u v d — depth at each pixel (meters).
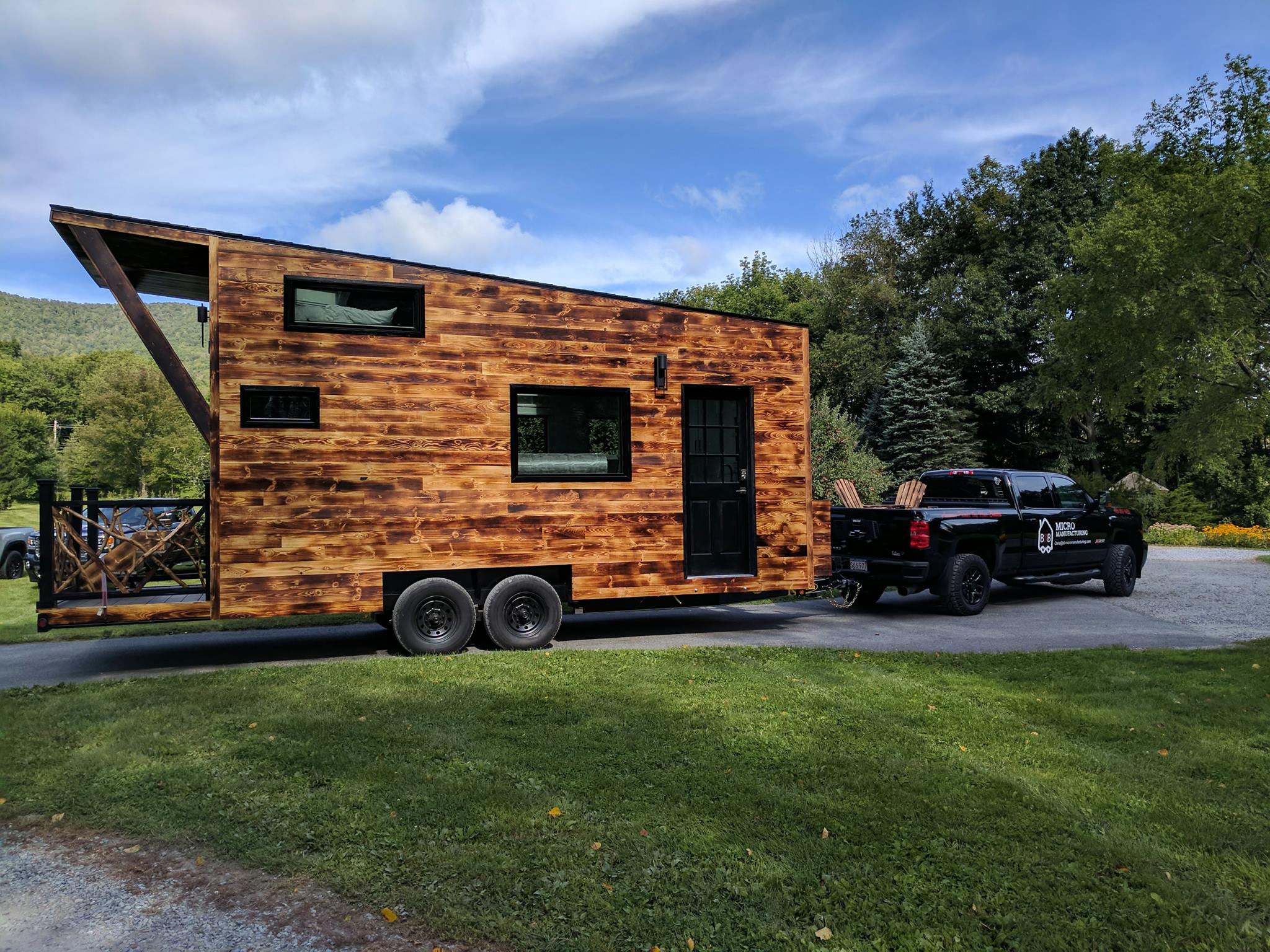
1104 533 11.87
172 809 3.71
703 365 8.87
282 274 7.23
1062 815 3.76
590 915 2.88
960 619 9.96
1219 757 4.60
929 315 32.03
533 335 8.12
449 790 3.89
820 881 3.14
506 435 7.96
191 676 6.21
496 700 5.49
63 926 2.84
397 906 2.94
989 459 33.12
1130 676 6.54
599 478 8.33
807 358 9.40
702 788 4.00
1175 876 3.24
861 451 21.09
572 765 4.27
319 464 7.29
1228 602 11.30
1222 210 22.09
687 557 8.86
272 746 4.49
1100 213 30.70
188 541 7.18
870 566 10.38
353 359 7.43
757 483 9.09
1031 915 2.92
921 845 3.43
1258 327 23.73
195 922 2.87
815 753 4.50
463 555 7.76
